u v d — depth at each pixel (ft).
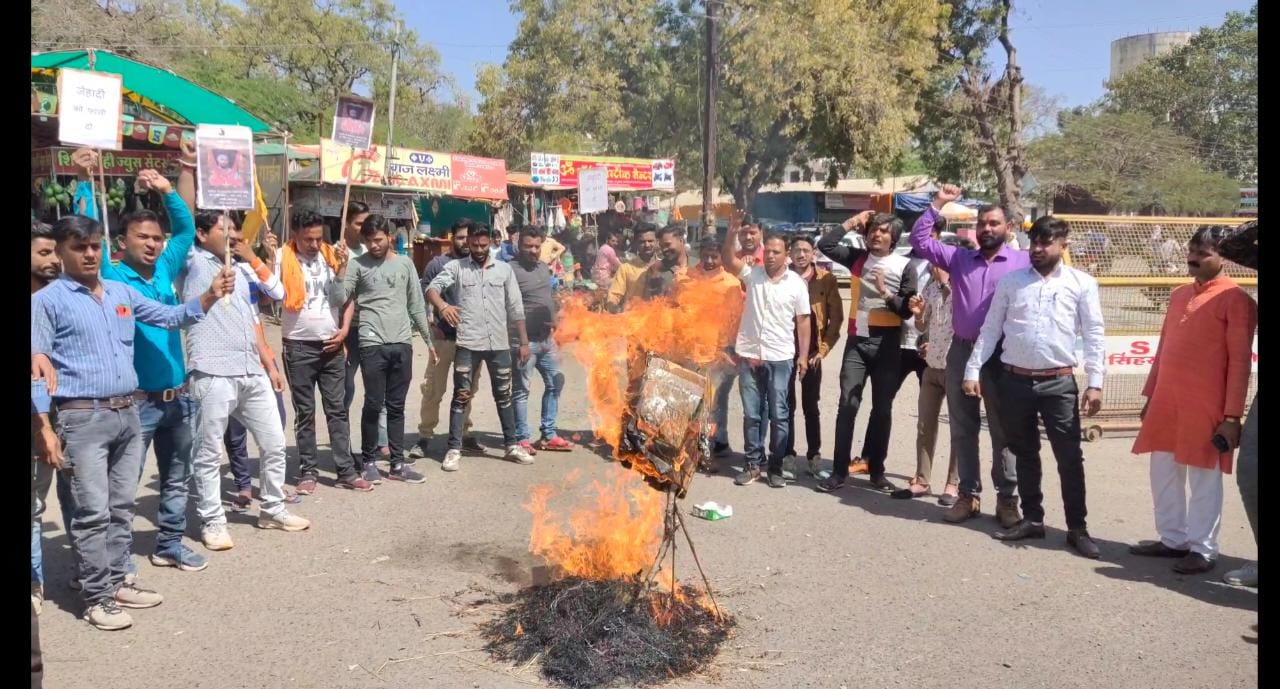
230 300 15.57
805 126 77.92
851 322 20.36
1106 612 13.64
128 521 12.97
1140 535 17.39
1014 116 101.60
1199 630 13.00
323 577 14.55
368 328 19.60
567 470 21.34
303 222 18.60
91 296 12.21
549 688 11.07
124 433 12.63
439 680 11.19
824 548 16.33
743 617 13.21
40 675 9.96
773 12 71.82
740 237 22.36
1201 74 154.40
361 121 24.88
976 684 11.35
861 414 28.84
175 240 14.98
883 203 86.58
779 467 20.36
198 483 15.61
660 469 12.54
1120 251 25.71
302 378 18.93
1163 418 15.87
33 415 11.30
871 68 75.05
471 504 18.57
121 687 10.91
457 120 141.69
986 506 19.21
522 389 22.30
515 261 23.38
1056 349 16.17
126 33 88.43
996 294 16.88
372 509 18.22
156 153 46.78
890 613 13.48
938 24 88.53
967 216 91.04
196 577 14.47
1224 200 124.16
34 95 42.09
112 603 12.66
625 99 75.97
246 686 11.02
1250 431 13.78
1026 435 16.75
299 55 118.11
